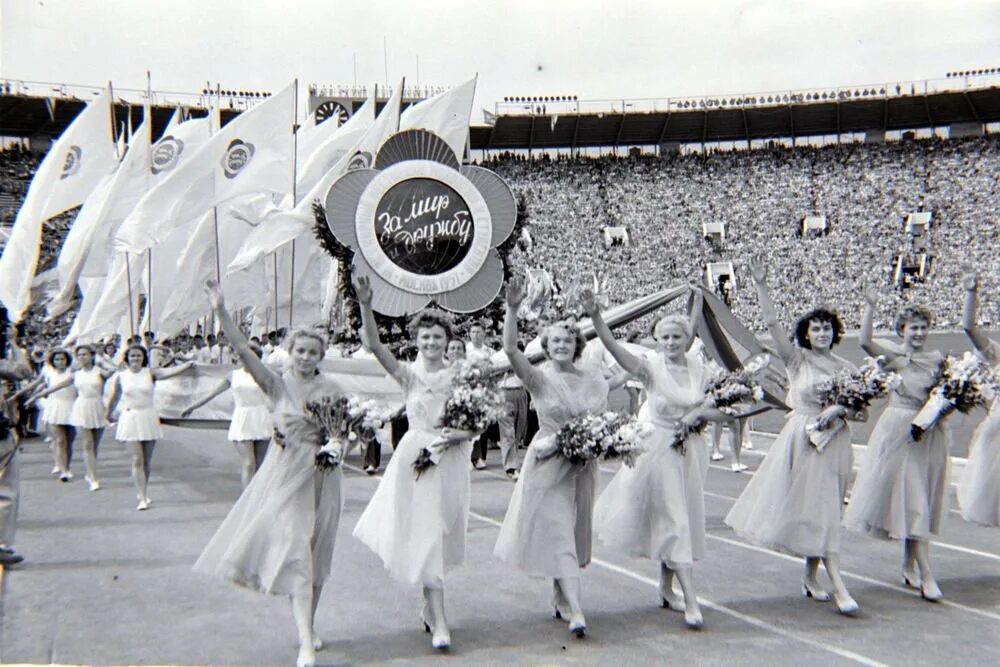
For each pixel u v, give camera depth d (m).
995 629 5.90
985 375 7.14
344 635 5.80
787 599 6.65
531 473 6.00
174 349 21.27
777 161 62.06
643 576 7.36
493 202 12.43
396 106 17.41
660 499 6.19
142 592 6.81
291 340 5.64
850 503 7.36
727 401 6.18
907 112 63.12
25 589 6.88
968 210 55.69
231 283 20.28
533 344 10.52
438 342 6.03
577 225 60.38
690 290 9.68
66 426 12.84
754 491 6.95
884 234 56.09
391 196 12.09
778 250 57.03
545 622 6.09
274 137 16.30
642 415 6.75
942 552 8.22
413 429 5.93
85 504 10.73
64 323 26.95
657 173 63.16
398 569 5.59
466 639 5.72
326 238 12.23
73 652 5.43
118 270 22.00
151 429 10.52
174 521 9.63
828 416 6.43
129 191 18.16
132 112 52.19
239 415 10.25
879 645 5.56
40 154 54.56
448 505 5.82
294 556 5.29
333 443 5.38
